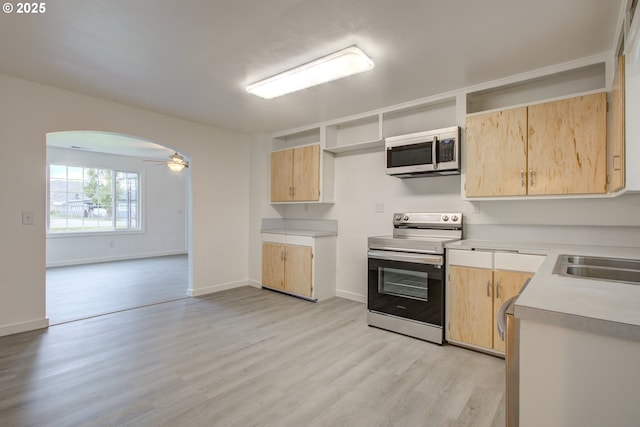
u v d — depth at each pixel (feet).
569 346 2.91
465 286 8.79
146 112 12.27
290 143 16.40
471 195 9.30
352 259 13.75
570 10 6.08
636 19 4.33
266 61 8.23
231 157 15.43
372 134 13.05
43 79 9.55
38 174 9.97
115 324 10.62
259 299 13.66
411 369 7.75
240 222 15.88
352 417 5.98
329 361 8.15
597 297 3.28
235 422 5.82
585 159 7.68
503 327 3.42
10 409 6.08
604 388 2.78
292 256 14.06
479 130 9.19
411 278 9.75
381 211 12.83
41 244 10.09
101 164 22.86
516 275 8.00
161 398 6.52
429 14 6.26
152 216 25.59
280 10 6.16
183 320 11.05
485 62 8.22
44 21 6.55
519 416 3.15
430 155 9.93
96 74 9.13
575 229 8.70
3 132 9.37
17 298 9.69
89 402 6.34
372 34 6.99
